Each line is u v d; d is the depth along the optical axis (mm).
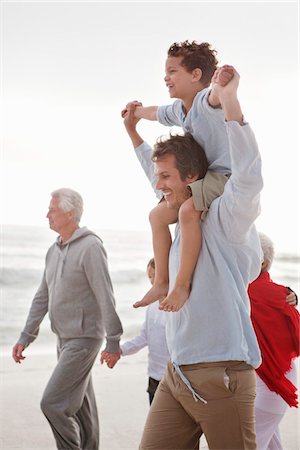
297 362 9984
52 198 6316
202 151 3734
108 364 5973
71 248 6207
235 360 3557
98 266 6078
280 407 5348
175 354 3666
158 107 4246
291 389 5293
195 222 3607
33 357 12219
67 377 6070
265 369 5242
